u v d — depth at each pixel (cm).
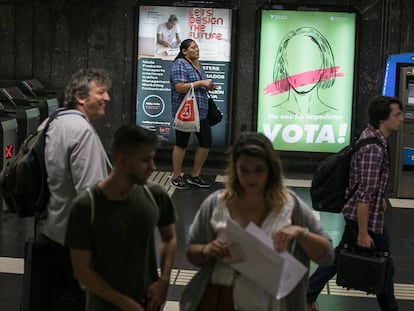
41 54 1029
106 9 1012
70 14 1019
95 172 360
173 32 986
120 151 289
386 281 455
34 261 379
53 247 377
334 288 562
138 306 299
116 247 296
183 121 849
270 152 292
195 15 981
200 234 309
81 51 1025
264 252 277
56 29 1023
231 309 299
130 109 1019
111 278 298
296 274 286
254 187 290
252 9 995
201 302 303
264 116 997
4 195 385
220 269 302
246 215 300
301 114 995
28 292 384
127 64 1021
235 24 982
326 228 730
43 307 381
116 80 1025
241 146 291
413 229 749
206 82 854
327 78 986
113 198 295
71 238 295
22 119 811
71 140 362
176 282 558
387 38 990
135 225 298
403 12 984
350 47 980
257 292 294
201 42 986
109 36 1018
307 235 289
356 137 463
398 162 888
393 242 699
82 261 295
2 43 1030
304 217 303
